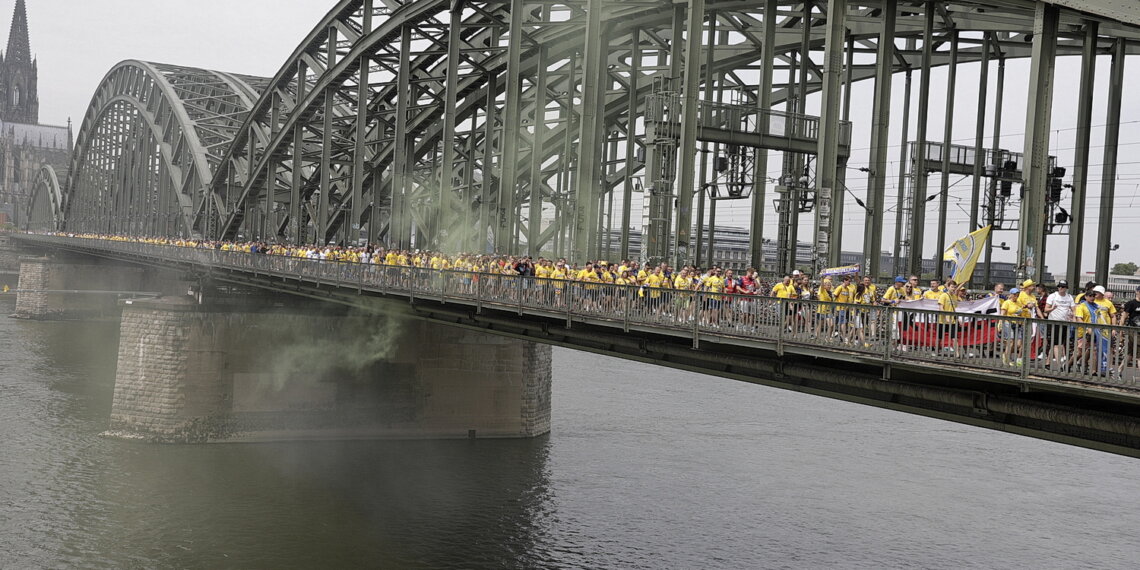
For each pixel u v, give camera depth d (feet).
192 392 157.17
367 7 213.05
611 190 258.57
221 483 136.87
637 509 130.31
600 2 156.25
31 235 503.61
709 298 75.66
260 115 281.74
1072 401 54.03
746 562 110.83
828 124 109.50
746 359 72.90
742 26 193.16
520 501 132.57
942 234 155.33
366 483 139.54
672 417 190.70
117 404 159.74
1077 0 96.84
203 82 368.89
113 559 108.37
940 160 175.83
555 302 93.35
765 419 191.52
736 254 325.21
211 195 303.48
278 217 298.35
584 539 118.62
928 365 58.75
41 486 131.34
